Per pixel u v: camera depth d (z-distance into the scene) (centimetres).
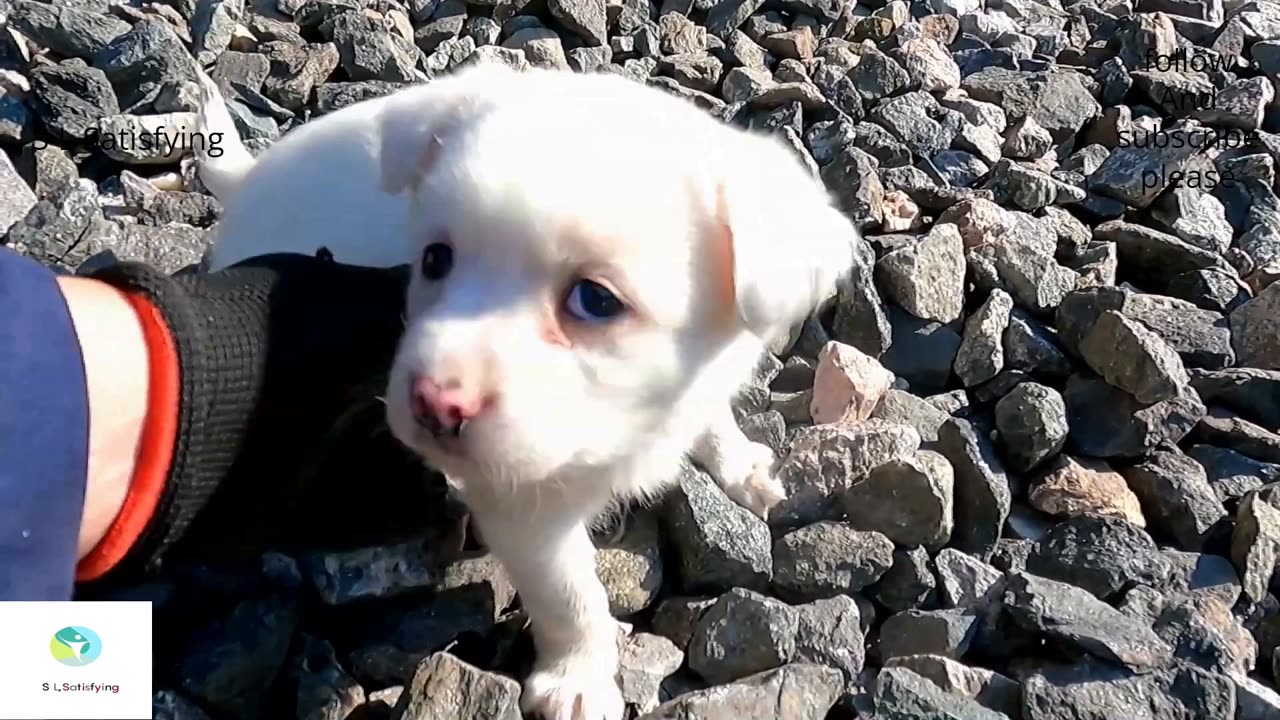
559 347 33
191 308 33
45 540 28
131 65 64
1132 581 45
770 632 42
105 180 61
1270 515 46
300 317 36
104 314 31
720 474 48
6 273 28
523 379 32
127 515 31
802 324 55
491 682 38
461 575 44
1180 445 52
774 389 54
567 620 40
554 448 33
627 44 75
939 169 67
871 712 39
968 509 47
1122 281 62
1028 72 75
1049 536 47
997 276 58
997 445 51
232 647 40
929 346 56
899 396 52
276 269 37
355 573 42
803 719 39
